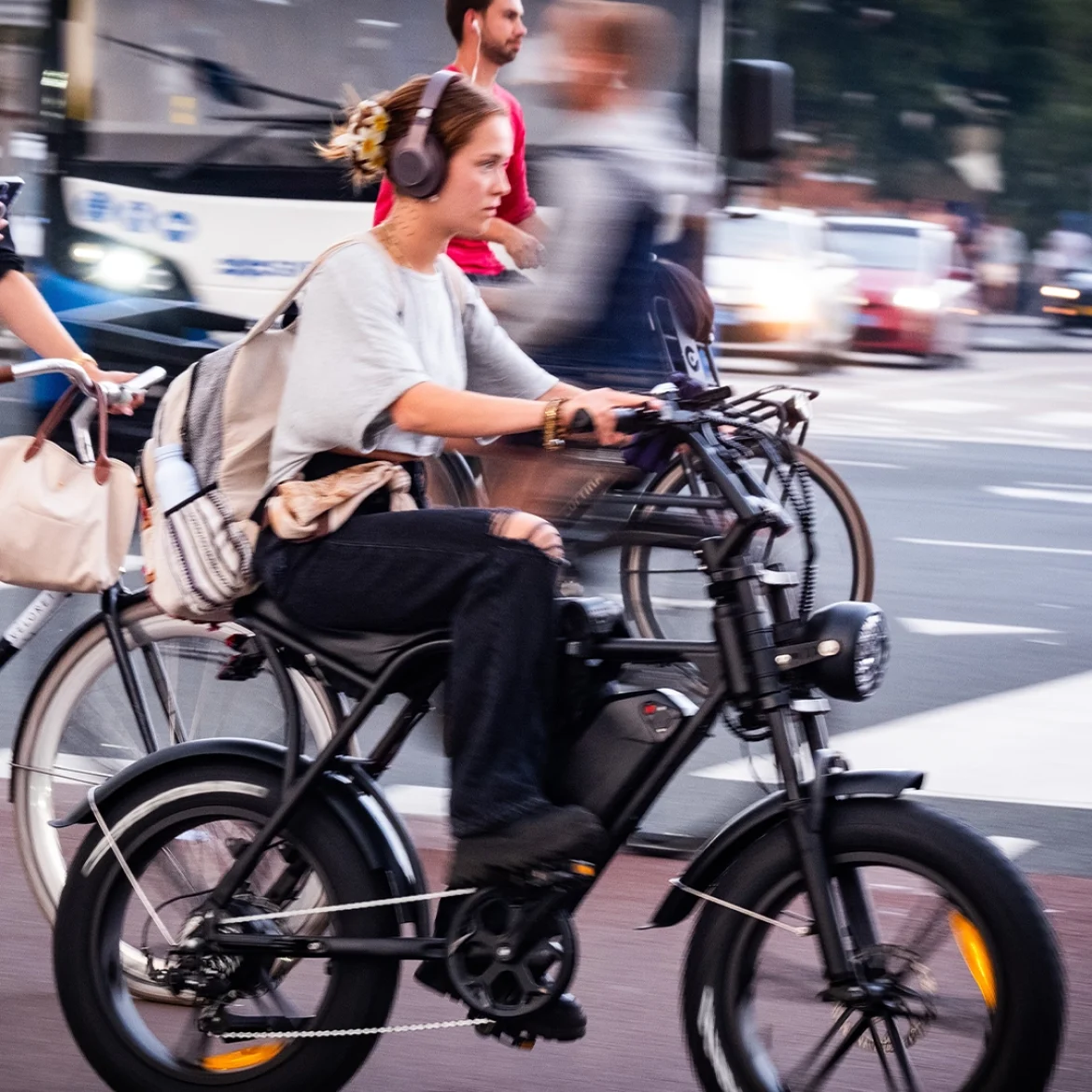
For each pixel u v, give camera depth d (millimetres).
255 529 5473
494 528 5168
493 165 5320
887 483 20922
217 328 12641
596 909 7398
